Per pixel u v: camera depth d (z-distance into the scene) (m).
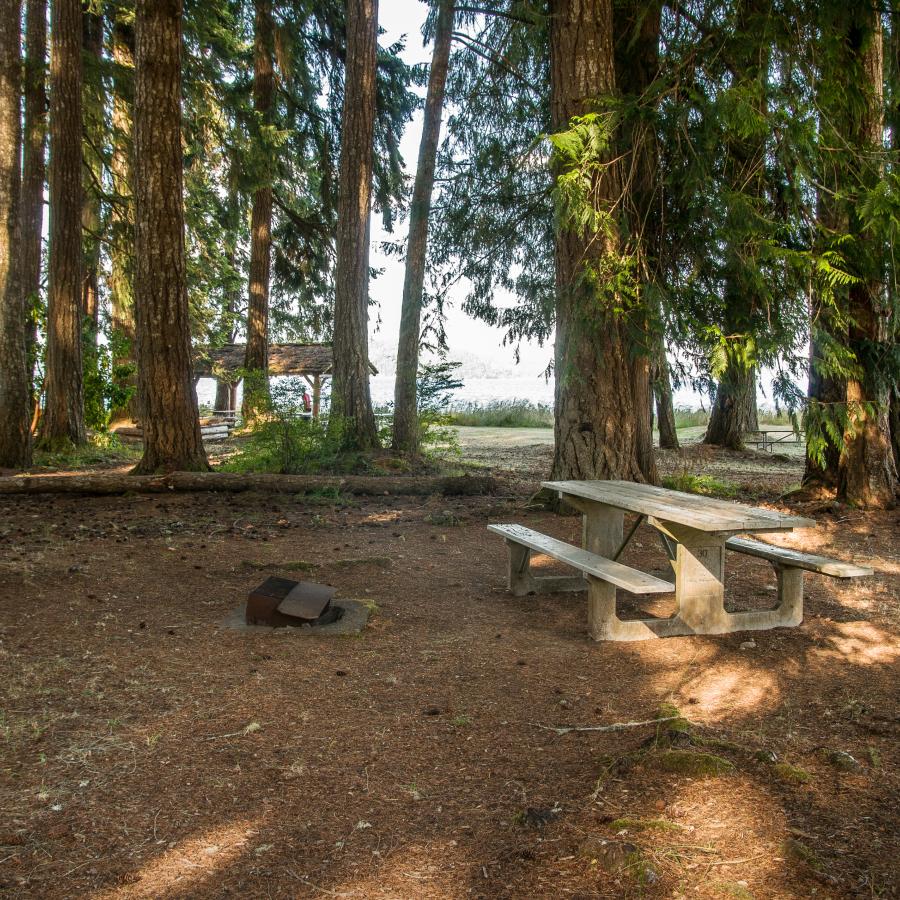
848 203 8.18
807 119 7.61
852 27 8.42
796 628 4.98
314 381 30.42
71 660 4.20
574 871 2.33
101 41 19.56
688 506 4.89
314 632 4.79
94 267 21.56
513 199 10.82
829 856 2.38
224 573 6.22
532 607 5.51
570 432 8.88
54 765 3.03
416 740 3.32
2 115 12.61
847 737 3.32
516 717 3.57
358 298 14.30
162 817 2.67
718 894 2.20
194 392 10.88
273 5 20.77
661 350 7.84
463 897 2.23
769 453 19.02
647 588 4.15
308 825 2.63
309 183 26.98
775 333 7.91
